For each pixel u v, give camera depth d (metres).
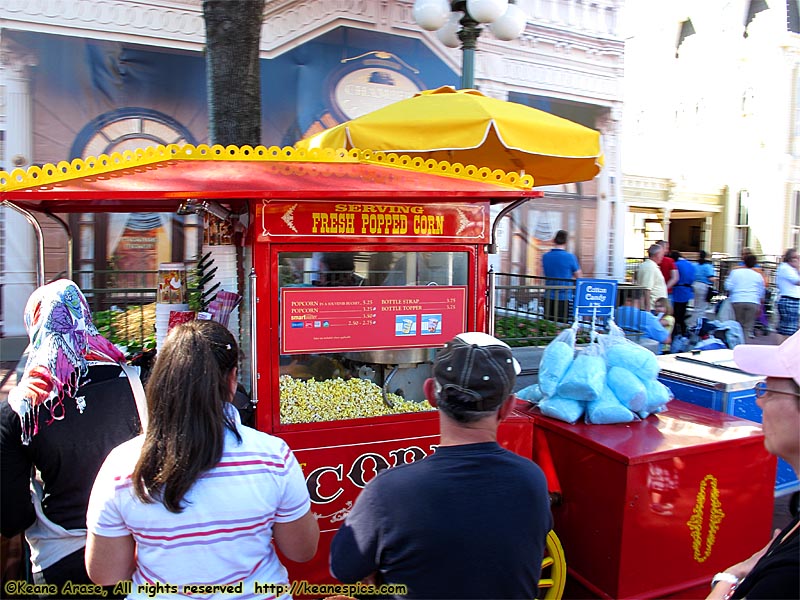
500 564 1.29
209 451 1.36
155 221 7.22
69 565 1.74
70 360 1.75
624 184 13.18
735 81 14.70
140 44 7.29
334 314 2.42
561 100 9.77
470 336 1.51
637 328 6.37
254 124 4.23
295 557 1.57
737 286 8.68
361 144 3.68
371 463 2.51
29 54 6.85
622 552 2.46
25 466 1.70
